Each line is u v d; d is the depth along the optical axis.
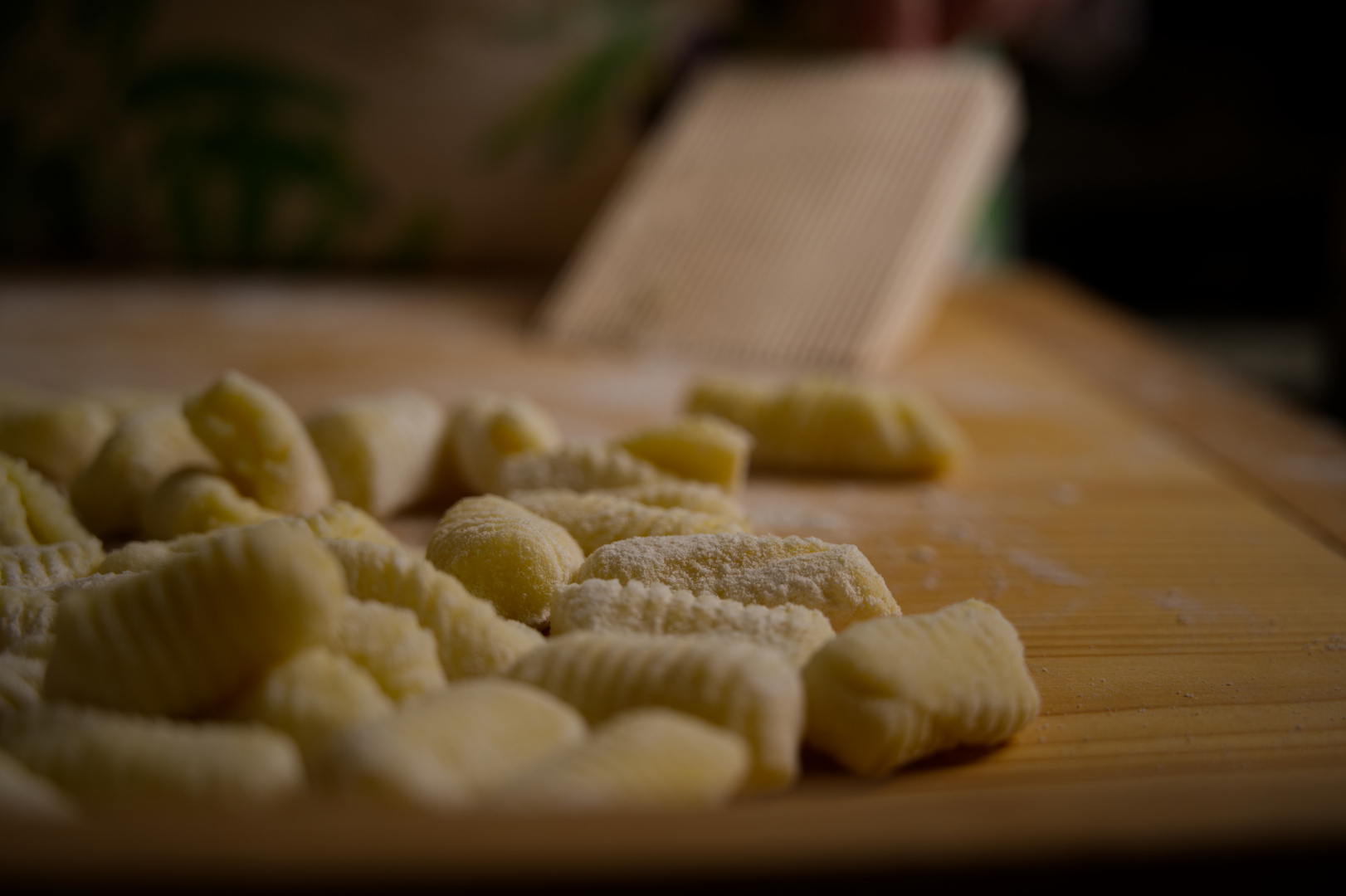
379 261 0.53
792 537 0.22
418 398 0.28
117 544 0.25
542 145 0.52
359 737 0.16
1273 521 0.27
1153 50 0.80
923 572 0.25
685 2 0.51
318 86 0.50
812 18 0.49
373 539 0.21
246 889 0.14
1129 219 0.83
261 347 0.40
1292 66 0.80
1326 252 0.82
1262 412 0.34
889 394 0.30
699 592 0.21
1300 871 0.15
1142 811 0.16
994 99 0.42
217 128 0.51
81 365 0.37
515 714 0.17
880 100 0.43
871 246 0.39
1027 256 0.84
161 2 0.50
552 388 0.35
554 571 0.21
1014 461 0.31
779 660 0.18
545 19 0.50
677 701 0.18
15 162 0.51
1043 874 0.15
